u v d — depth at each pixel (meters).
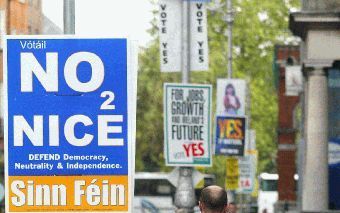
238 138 53.00
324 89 53.88
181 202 34.88
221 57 100.38
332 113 54.44
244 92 54.12
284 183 92.06
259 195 106.88
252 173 63.81
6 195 13.86
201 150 34.56
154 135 107.06
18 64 13.80
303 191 54.56
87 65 13.81
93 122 13.83
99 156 13.86
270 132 103.69
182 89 34.47
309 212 54.06
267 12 104.38
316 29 53.38
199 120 34.53
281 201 90.69
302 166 58.50
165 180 90.94
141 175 90.94
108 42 13.83
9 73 13.80
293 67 68.75
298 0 104.75
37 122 13.83
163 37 36.75
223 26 101.88
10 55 13.80
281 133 92.31
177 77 105.69
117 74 13.83
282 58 91.19
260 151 103.94
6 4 66.75
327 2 53.25
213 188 12.27
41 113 13.81
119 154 13.84
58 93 13.80
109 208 13.89
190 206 34.91
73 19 16.25
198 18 36.81
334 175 54.94
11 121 13.81
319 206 54.03
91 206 13.88
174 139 34.53
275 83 92.00
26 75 13.80
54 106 13.81
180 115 34.50
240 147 53.03
